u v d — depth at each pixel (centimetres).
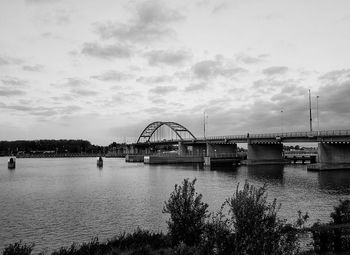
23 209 4456
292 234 1291
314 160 13088
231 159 13562
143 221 3638
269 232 1230
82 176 9600
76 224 3566
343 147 9850
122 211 4188
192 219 1869
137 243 2027
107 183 7519
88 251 1944
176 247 1705
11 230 3356
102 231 3278
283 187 6253
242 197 1311
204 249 1312
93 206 4581
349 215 2128
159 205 4553
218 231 1295
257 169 11000
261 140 12181
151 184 7138
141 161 18862
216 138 15025
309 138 9988
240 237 1236
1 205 4791
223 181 7444
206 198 5006
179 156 16025
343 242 1812
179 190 1964
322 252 1755
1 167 15300
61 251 2017
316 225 1928
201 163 15538
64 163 19100
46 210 4359
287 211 3944
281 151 13738
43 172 11538
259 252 1184
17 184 7681
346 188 5981
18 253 1650
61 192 6125
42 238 3066
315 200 4762
